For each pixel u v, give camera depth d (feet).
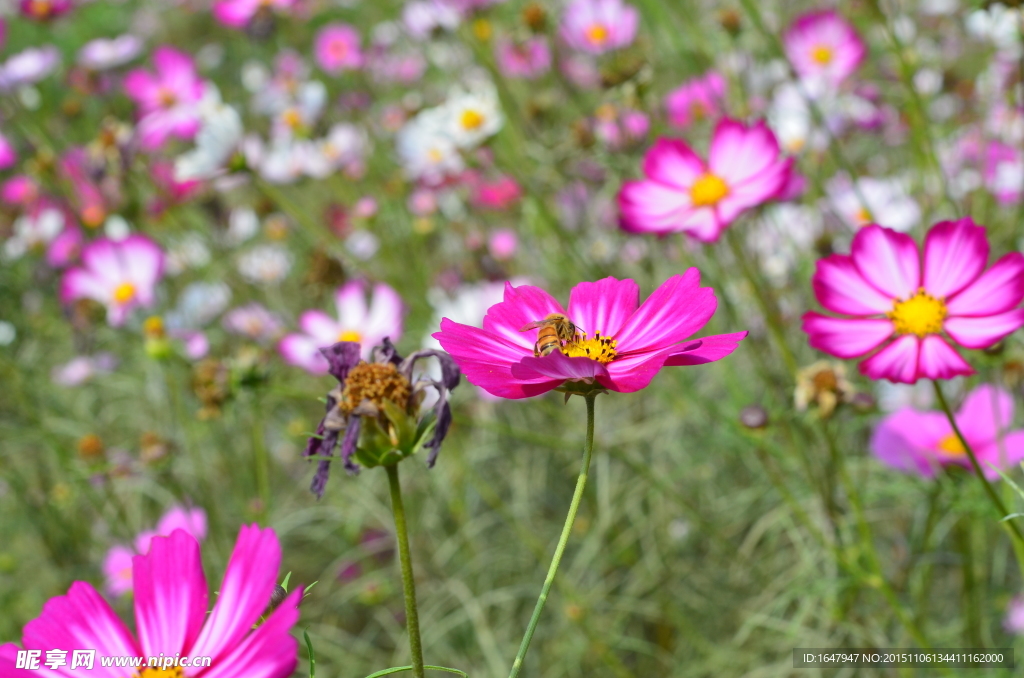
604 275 4.64
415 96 5.77
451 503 4.76
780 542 4.66
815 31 4.95
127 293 5.01
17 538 5.09
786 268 4.71
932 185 4.67
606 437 4.79
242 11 5.41
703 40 4.72
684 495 4.75
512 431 4.34
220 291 5.39
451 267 5.21
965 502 3.99
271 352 4.82
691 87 4.98
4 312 5.46
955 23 5.32
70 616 2.21
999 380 4.12
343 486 4.89
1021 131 4.74
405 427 2.34
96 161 5.17
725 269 4.72
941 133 4.77
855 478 4.39
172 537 2.27
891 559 4.47
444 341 2.57
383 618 4.71
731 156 4.14
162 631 2.18
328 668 4.72
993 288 3.28
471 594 4.63
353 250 5.32
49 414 5.25
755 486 4.65
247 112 6.00
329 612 4.84
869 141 5.29
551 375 2.35
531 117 5.15
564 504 4.87
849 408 3.99
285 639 1.92
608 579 4.70
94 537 4.96
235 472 4.95
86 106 6.16
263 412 4.94
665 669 4.58
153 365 5.15
